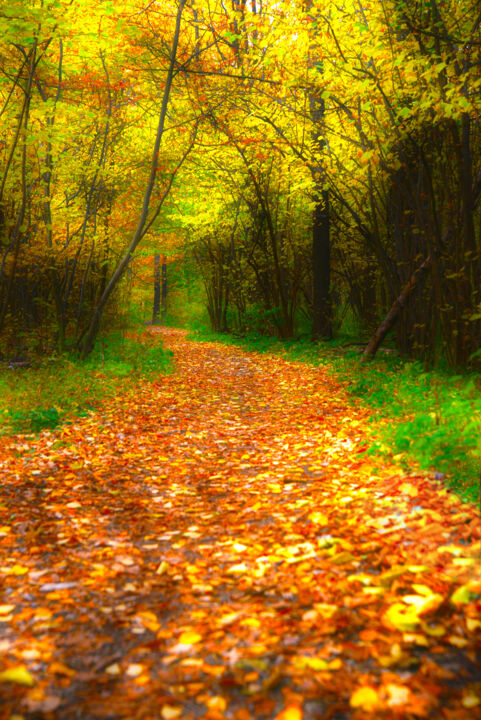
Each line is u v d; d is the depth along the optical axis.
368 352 12.30
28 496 5.01
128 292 22.30
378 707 2.21
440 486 4.47
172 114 15.64
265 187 18.11
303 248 19.09
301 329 20.22
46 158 12.02
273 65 10.80
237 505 4.73
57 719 2.22
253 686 2.40
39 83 11.28
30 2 9.75
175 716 2.24
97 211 13.85
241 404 9.76
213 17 13.52
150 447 6.86
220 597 3.21
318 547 3.72
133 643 2.77
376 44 8.65
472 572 3.18
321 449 6.21
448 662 2.45
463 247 8.79
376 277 15.75
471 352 8.84
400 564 3.40
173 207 21.77
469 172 8.52
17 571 3.55
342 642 2.65
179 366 14.82
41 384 9.91
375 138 10.19
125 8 12.15
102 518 4.49
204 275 25.97
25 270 13.04
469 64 8.10
